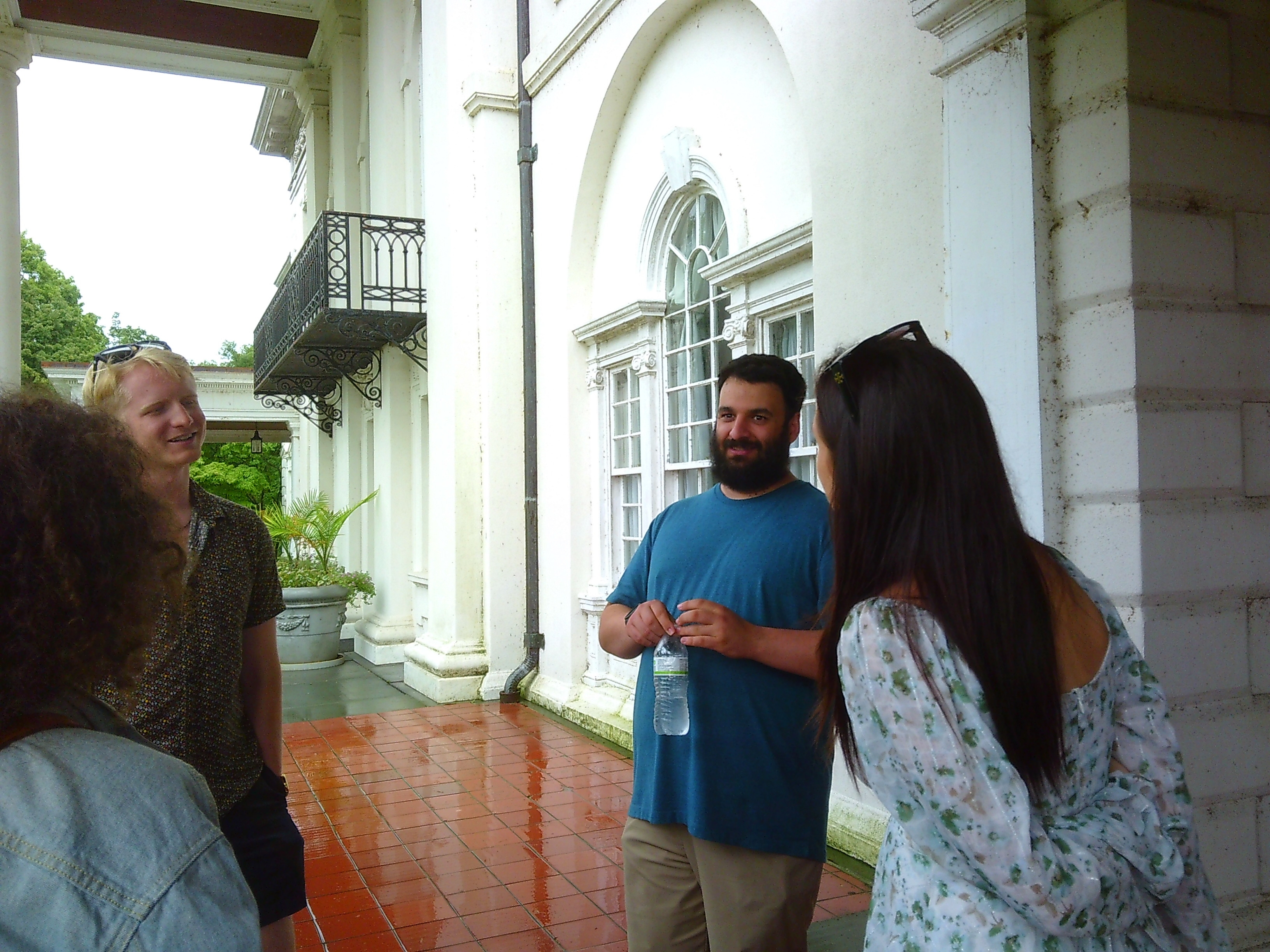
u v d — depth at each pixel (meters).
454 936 3.80
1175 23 2.94
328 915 4.01
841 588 1.35
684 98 6.37
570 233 7.64
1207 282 2.96
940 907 1.23
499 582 8.35
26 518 0.88
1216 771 2.90
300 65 15.03
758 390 2.48
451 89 8.55
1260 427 3.05
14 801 0.80
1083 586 1.40
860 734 1.25
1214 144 2.99
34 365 37.47
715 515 2.56
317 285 10.49
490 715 7.74
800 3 4.57
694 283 6.54
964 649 1.21
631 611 2.66
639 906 2.48
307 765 6.38
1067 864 1.14
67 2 12.91
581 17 7.22
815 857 2.32
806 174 5.18
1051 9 3.11
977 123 3.32
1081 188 3.01
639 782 2.53
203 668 2.15
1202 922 1.31
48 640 0.88
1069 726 1.25
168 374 2.22
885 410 1.30
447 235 8.72
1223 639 2.94
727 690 2.32
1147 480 2.85
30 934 0.76
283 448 28.02
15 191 10.93
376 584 11.78
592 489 7.69
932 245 3.74
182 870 0.82
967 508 1.26
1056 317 3.09
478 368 8.55
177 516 2.22
